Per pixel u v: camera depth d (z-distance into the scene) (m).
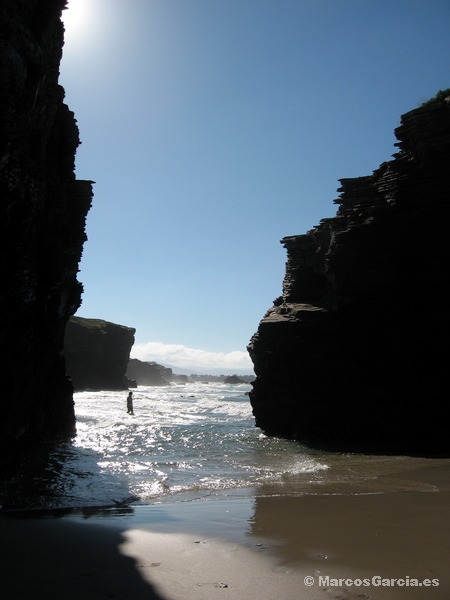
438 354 23.19
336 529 9.30
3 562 7.60
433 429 23.02
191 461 19.69
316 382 26.95
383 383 24.80
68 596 6.29
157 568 7.40
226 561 7.66
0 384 14.98
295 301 31.67
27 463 18.53
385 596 6.14
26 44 13.10
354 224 25.48
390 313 24.70
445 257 23.05
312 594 6.29
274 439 26.84
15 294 14.91
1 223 13.34
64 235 25.48
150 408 52.47
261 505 11.90
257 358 30.03
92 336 96.19
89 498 13.32
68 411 28.61
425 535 8.74
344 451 22.55
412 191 23.77
